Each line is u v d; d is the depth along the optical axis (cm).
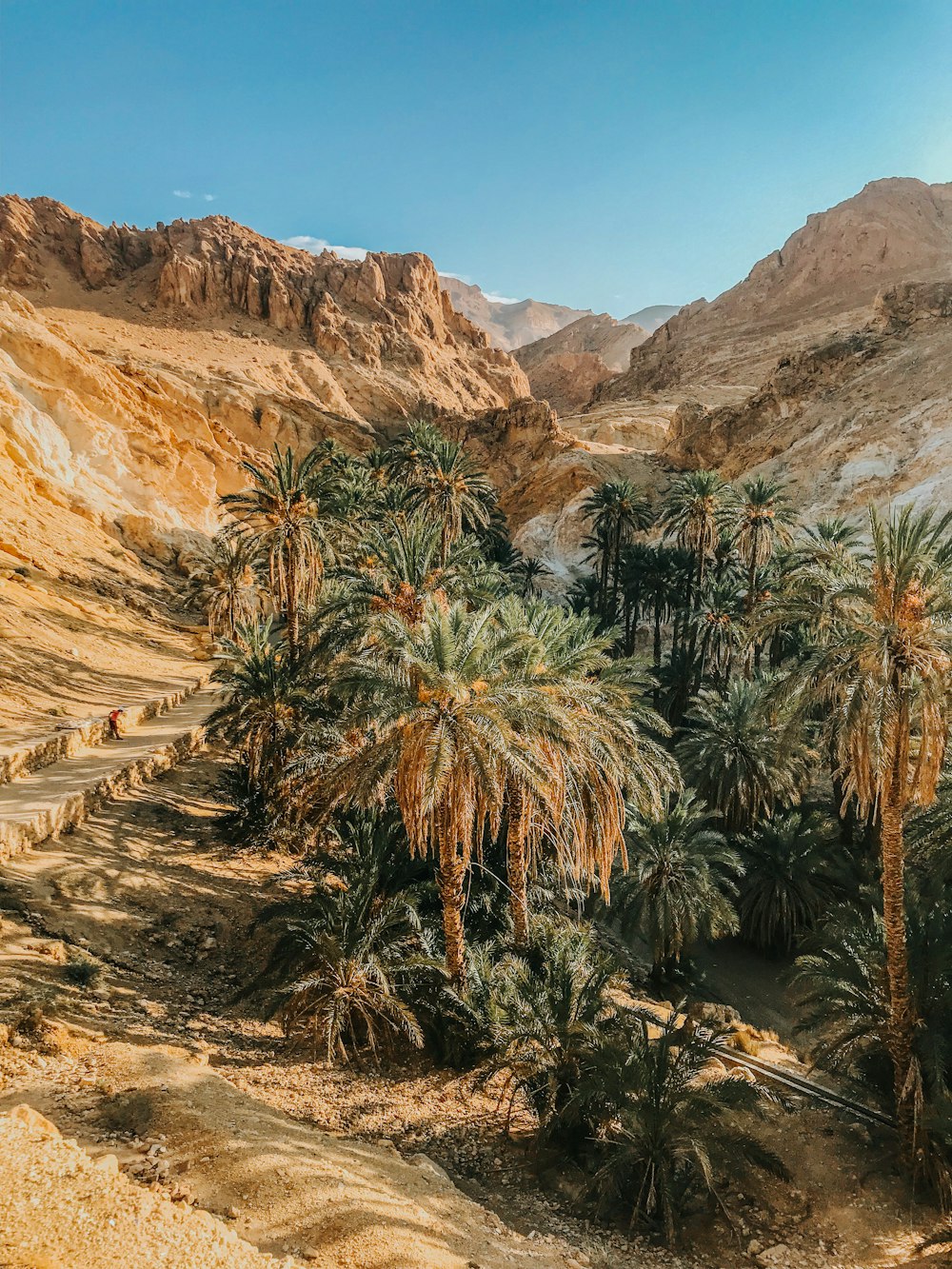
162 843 1953
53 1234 609
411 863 1759
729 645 4216
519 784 1562
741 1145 1326
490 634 1599
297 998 1424
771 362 15462
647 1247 1164
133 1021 1266
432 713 1410
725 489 4644
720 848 2420
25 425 5028
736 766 2884
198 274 13525
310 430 10444
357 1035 1472
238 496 2731
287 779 1972
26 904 1480
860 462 6481
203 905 1752
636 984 2298
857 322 15288
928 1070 1412
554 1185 1252
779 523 4294
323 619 2427
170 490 5941
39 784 1972
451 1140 1283
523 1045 1397
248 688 2198
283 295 13738
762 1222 1265
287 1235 780
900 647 1363
